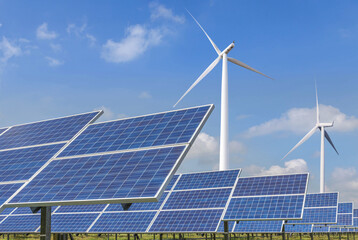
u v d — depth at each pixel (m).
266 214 35.53
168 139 20.42
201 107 22.42
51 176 20.83
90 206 39.28
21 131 29.61
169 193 38.97
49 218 19.47
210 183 38.59
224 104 58.28
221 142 57.00
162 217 34.88
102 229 35.09
